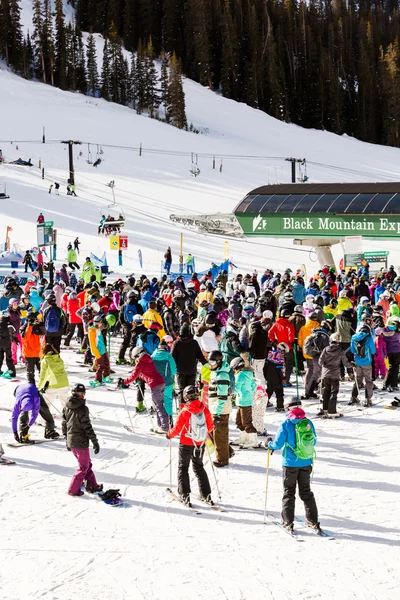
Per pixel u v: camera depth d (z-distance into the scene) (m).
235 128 123.25
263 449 12.02
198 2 152.00
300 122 156.12
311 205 33.97
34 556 8.09
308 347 14.52
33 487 10.28
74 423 9.84
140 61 127.81
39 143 84.69
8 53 139.12
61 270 28.62
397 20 193.38
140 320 16.06
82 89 136.12
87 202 60.25
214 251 46.31
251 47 151.50
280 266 42.50
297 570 7.76
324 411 13.84
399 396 15.37
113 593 7.23
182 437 9.70
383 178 99.94
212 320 14.45
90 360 18.27
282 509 8.88
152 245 47.12
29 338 14.45
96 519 9.16
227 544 8.43
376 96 154.25
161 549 8.28
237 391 12.06
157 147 91.88
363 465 11.23
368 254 33.53
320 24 182.75
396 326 15.70
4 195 57.97
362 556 8.12
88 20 174.12
